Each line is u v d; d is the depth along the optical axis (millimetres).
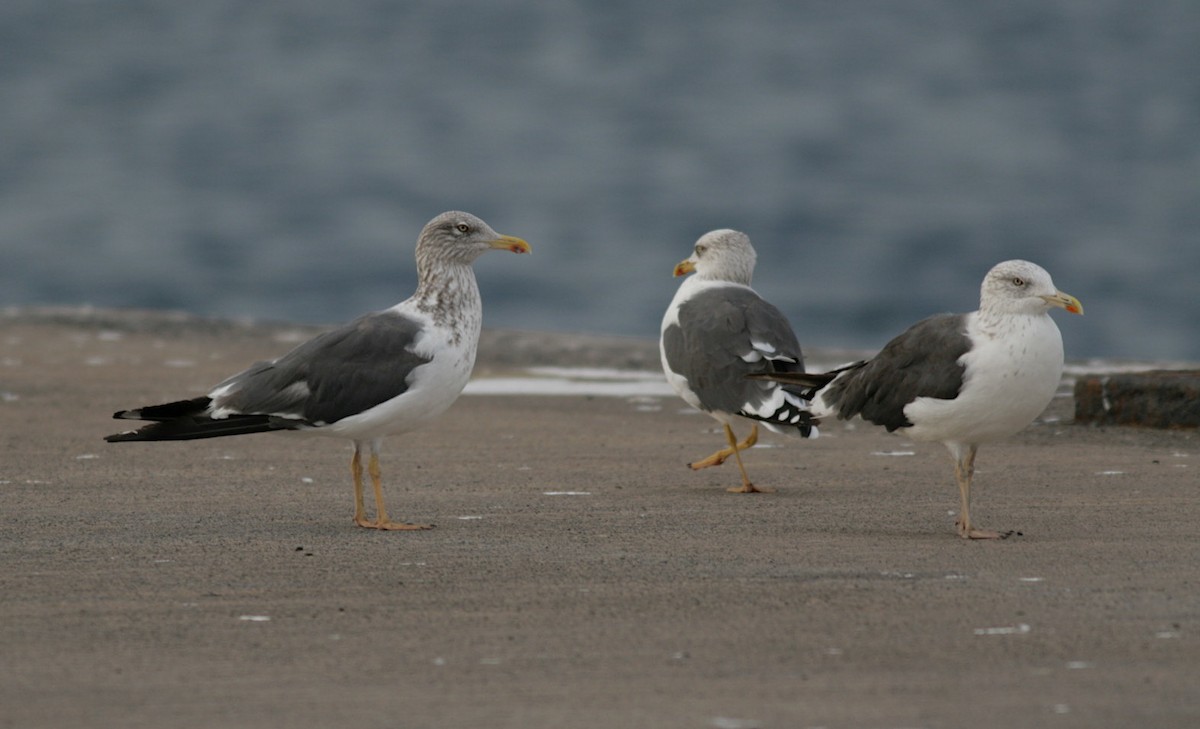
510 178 55062
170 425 11727
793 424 12984
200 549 10570
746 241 15148
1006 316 10938
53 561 10133
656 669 7535
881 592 9133
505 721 6734
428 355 11930
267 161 58125
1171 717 6691
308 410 11625
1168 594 8992
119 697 7109
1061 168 54812
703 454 15227
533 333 24484
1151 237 45906
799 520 11766
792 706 6906
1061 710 6805
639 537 11047
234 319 25641
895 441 15922
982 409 10961
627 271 43438
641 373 21422
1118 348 36188
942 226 47688
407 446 15516
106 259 45594
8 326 24266
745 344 13672
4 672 7520
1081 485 13172
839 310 39969
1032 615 8516
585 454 15156
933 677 7348
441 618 8586
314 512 12133
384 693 7156
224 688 7254
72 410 17438
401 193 53000
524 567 9953
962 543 10758
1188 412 16062
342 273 44156
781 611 8688
